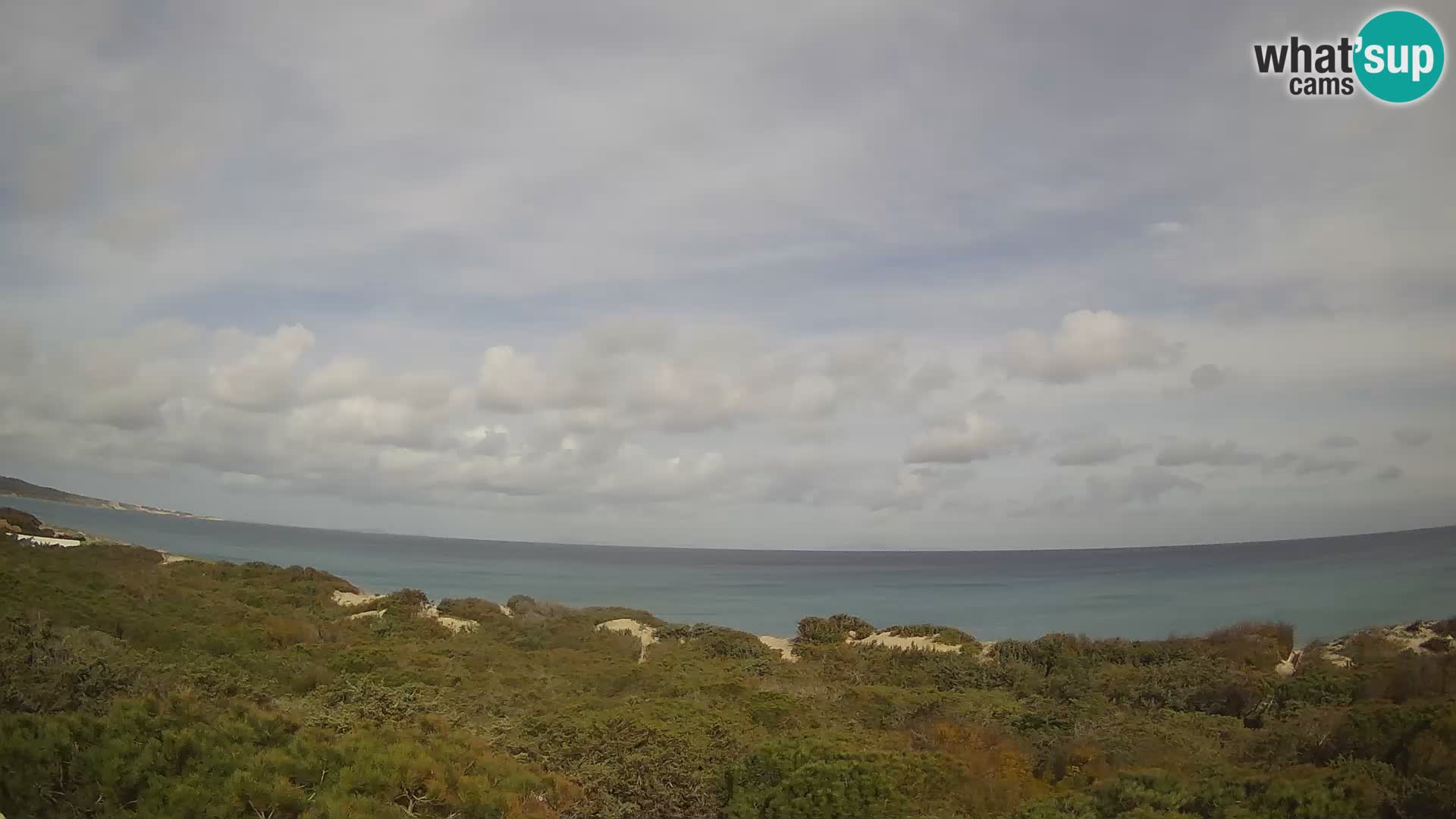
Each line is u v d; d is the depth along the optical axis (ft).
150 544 215.72
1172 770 33.17
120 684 32.14
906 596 222.48
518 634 88.38
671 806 32.60
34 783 22.63
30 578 65.31
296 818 24.38
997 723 48.93
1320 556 351.67
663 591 230.27
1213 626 130.72
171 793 23.25
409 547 546.67
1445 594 162.09
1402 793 26.58
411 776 27.40
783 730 43.37
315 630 72.02
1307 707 47.44
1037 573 358.43
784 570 444.14
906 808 31.09
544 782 31.71
